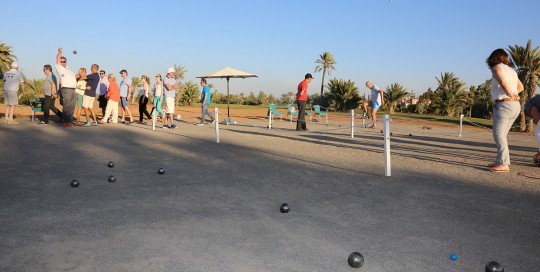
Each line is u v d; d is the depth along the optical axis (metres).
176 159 7.16
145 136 11.05
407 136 13.60
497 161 6.57
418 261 2.78
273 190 4.88
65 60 12.84
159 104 14.16
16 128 12.40
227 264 2.65
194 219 3.64
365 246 3.05
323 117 27.81
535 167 7.07
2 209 3.82
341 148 9.38
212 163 6.80
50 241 3.00
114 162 6.70
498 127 6.40
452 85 50.47
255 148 8.99
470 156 8.49
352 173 6.11
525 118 21.22
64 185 4.91
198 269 2.56
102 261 2.66
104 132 11.83
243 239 3.14
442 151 9.34
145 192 4.65
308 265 2.67
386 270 2.62
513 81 6.10
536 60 22.86
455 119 29.02
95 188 4.80
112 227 3.36
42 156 7.16
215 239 3.12
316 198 4.52
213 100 64.50
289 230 3.39
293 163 6.97
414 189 5.05
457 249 3.03
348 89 52.22
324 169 6.43
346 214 3.90
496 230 3.49
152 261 2.67
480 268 2.69
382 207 4.18
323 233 3.33
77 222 3.47
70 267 2.55
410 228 3.50
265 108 44.00
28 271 2.48
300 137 11.99
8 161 6.57
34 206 3.95
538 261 2.83
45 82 13.84
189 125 15.85
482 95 55.31
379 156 8.13
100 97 16.48
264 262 2.70
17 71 13.70
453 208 4.18
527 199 4.61
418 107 54.94
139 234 3.20
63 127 13.02
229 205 4.15
